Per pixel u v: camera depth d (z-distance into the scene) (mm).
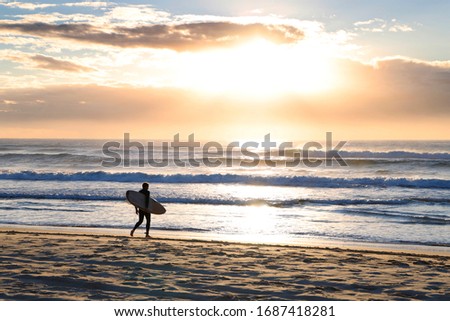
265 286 9547
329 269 11484
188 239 16266
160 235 17641
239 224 20422
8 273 10023
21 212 22984
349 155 70938
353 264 12219
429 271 11477
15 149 99500
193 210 24500
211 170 53594
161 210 17219
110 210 23766
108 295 8617
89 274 10133
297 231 18938
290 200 28141
